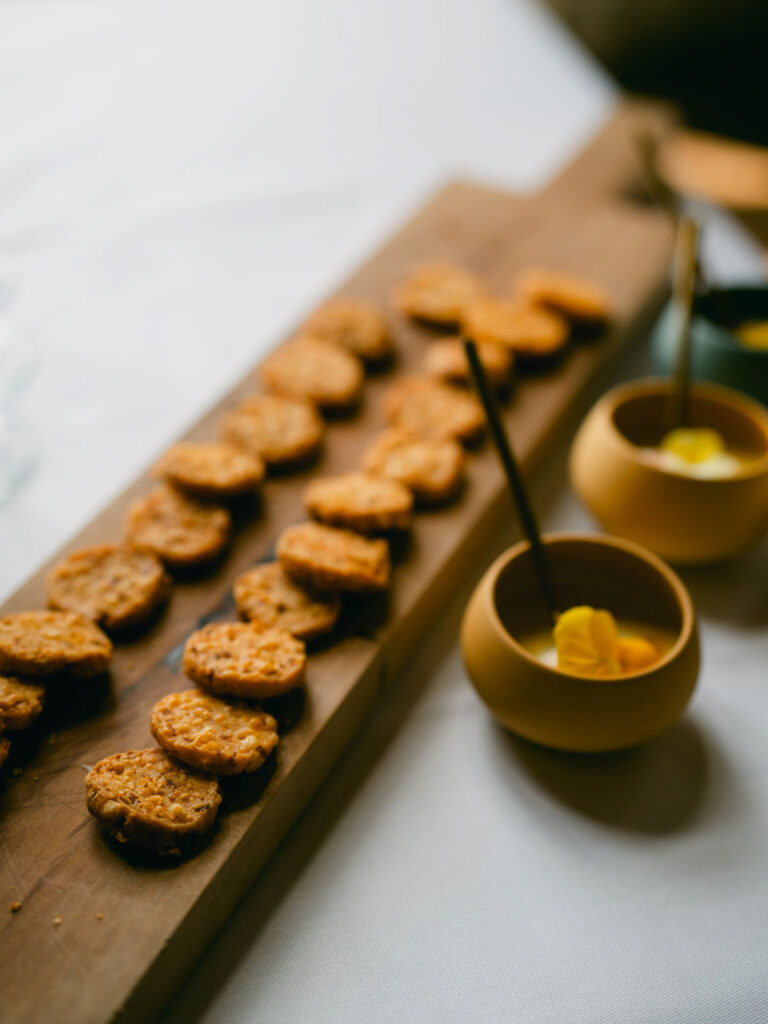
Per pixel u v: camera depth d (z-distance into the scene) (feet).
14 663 1.42
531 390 2.00
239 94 3.05
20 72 3.03
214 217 2.52
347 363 1.97
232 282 2.35
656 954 1.30
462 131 3.02
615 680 1.38
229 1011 1.25
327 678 1.48
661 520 1.68
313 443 1.82
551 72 3.38
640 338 2.33
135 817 1.27
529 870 1.37
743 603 1.72
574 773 1.48
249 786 1.35
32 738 1.40
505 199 2.53
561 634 1.43
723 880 1.37
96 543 1.65
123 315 2.23
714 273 2.41
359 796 1.45
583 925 1.32
